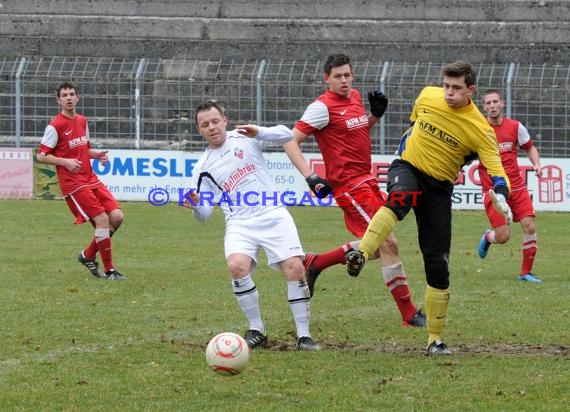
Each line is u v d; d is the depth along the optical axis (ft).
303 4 183.42
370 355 48.49
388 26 174.91
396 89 152.76
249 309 50.65
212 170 51.31
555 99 153.48
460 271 81.87
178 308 62.34
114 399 39.91
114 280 74.38
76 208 76.74
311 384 42.27
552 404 39.01
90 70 168.45
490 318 59.11
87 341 51.70
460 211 132.87
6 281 73.10
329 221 120.16
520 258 90.89
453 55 167.94
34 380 43.06
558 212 132.46
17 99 141.49
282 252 50.57
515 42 173.47
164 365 45.85
